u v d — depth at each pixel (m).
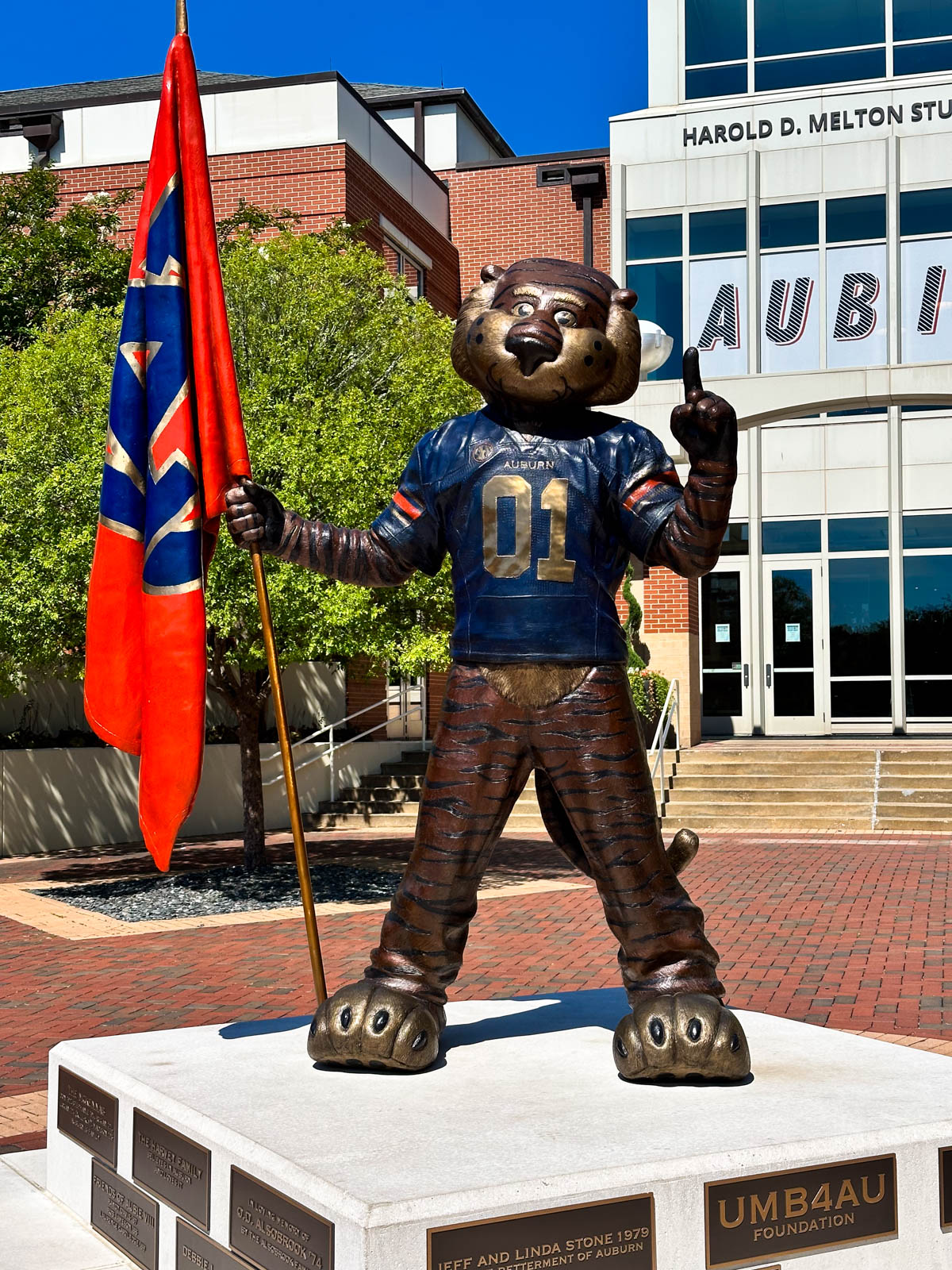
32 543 11.09
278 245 13.01
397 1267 2.94
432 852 4.22
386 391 12.52
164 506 4.68
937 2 21.86
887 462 22.66
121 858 15.23
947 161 20.91
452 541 4.37
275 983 8.19
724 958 8.72
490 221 25.47
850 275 21.28
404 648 11.41
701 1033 3.90
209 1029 4.84
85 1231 4.15
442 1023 4.39
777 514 23.08
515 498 4.21
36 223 16.70
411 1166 3.21
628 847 4.15
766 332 21.58
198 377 4.73
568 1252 3.11
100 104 21.30
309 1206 3.11
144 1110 3.89
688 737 19.80
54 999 7.88
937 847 14.63
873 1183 3.44
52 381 11.41
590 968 8.45
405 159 23.11
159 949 9.53
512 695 4.18
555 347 4.16
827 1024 6.89
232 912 11.19
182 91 4.89
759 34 22.50
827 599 22.84
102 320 12.24
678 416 3.88
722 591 23.27
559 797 4.29
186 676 4.58
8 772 15.79
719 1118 3.60
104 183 20.77
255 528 4.46
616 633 4.27
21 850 15.91
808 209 21.52
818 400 19.03
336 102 20.17
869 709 22.61
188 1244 3.63
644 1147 3.35
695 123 21.80
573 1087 3.93
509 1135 3.46
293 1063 4.25
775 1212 3.33
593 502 4.23
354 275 12.88
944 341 20.94
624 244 22.02
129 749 4.78
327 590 10.63
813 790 16.95
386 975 4.25
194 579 4.63
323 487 10.74
